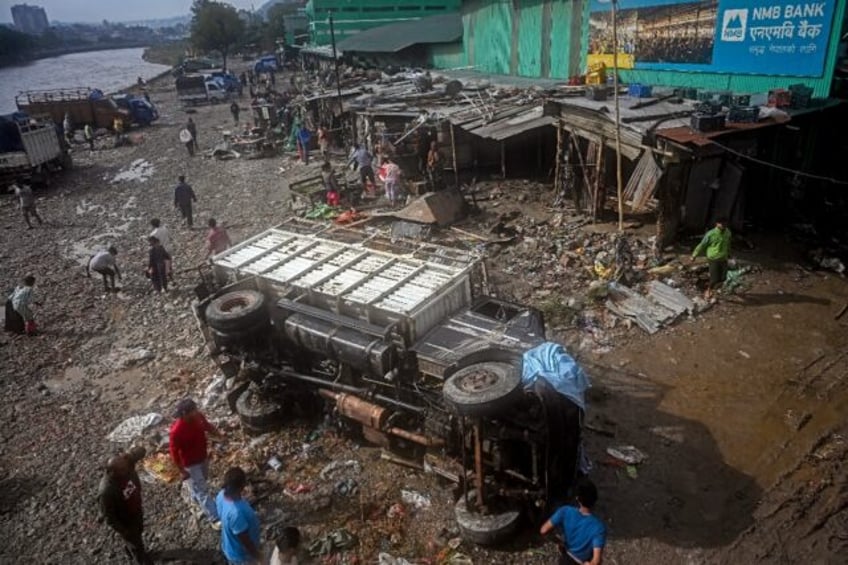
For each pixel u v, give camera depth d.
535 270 13.62
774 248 13.92
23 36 154.50
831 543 6.57
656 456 7.95
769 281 12.41
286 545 5.29
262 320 8.72
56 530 7.44
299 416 9.13
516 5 27.20
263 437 8.80
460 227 16.62
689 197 13.85
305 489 7.72
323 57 51.06
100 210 21.89
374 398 8.02
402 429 7.86
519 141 21.55
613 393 9.30
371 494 7.60
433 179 19.72
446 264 9.33
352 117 25.98
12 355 11.73
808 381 9.28
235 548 5.78
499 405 6.07
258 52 96.94
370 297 8.36
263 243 10.82
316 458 8.30
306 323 8.34
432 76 31.19
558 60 24.53
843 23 13.29
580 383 6.43
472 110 20.75
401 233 15.83
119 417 9.63
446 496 7.47
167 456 8.52
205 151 30.72
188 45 112.56
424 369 7.52
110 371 11.05
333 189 19.33
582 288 12.61
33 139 25.50
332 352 8.09
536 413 6.48
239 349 8.91
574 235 15.36
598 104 15.77
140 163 29.33
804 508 7.02
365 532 7.03
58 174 27.72
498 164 22.11
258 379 9.10
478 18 31.89
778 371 9.57
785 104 13.41
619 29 20.09
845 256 13.24
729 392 9.16
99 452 8.78
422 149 21.44
